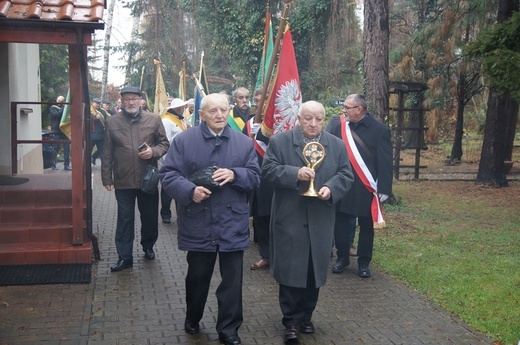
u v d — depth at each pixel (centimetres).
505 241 849
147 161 696
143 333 507
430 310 571
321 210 495
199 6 2205
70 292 611
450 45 1662
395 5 2520
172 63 2788
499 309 568
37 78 1293
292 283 483
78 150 698
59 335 500
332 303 592
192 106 1242
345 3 1919
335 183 486
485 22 1520
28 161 1134
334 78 2102
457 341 498
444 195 1301
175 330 515
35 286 628
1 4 622
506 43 947
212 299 597
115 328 518
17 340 488
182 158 475
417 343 494
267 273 696
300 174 475
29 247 700
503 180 1460
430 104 2003
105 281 652
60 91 2280
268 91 704
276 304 588
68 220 749
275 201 504
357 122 668
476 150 2309
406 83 1541
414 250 794
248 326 529
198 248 470
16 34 630
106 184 693
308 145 493
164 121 1031
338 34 1964
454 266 714
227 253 478
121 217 695
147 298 598
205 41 2564
